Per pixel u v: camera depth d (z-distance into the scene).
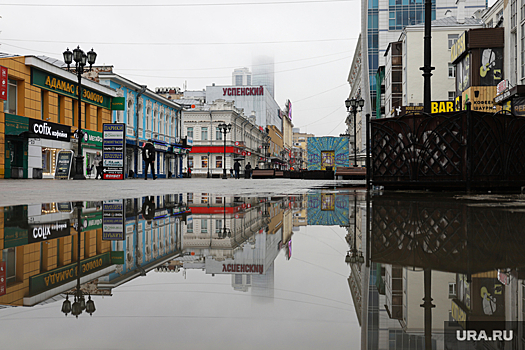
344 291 1.22
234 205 5.00
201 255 1.91
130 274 1.50
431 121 6.54
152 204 5.14
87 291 1.25
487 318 0.95
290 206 4.80
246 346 0.79
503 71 22.84
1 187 10.59
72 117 27.39
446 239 2.16
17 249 2.08
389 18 48.31
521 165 6.90
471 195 5.60
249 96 76.94
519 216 3.10
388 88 40.88
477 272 1.43
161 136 41.56
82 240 2.39
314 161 38.09
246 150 63.06
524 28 20.12
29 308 1.06
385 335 0.85
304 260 1.75
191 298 1.16
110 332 0.88
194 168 53.88
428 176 6.64
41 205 4.77
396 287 1.25
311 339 0.83
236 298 1.15
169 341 0.82
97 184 14.26
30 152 23.06
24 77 22.78
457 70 26.19
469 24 33.47
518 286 1.23
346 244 2.15
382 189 8.28
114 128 24.03
